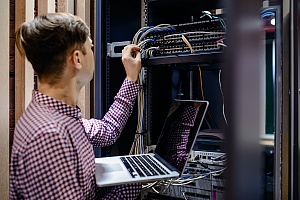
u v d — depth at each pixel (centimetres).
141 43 110
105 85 114
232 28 28
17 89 109
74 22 70
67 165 60
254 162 29
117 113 102
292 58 79
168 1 117
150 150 124
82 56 72
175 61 102
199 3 119
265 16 85
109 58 117
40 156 57
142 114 121
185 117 97
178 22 138
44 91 70
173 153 93
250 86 28
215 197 107
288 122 82
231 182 28
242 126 28
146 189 123
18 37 72
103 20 114
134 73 104
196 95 137
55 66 68
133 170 83
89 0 122
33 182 59
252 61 29
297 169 80
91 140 94
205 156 113
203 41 101
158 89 129
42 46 65
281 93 83
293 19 78
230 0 28
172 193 117
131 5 127
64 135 62
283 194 82
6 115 102
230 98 28
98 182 70
